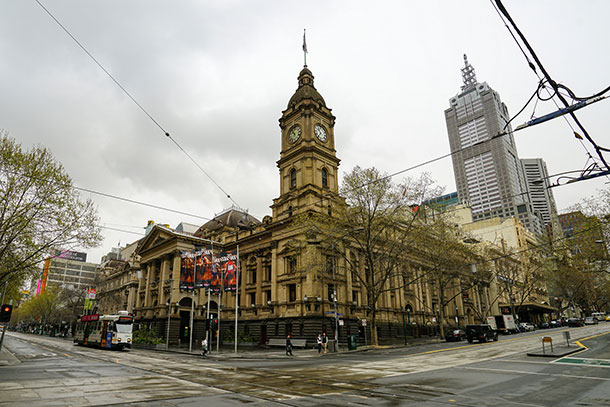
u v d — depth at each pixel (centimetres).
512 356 2516
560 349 2748
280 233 5122
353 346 3781
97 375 1808
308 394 1301
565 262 6962
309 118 5394
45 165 2858
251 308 5356
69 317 9675
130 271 8306
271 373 1928
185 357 3275
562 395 1218
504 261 7681
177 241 6134
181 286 5462
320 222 4481
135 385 1501
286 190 5353
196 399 1208
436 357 2627
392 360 2525
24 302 12456
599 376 1583
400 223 4359
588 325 7944
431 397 1221
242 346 4872
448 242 5009
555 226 7138
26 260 2891
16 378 1656
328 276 4634
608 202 4044
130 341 4122
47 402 1134
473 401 1152
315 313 4372
